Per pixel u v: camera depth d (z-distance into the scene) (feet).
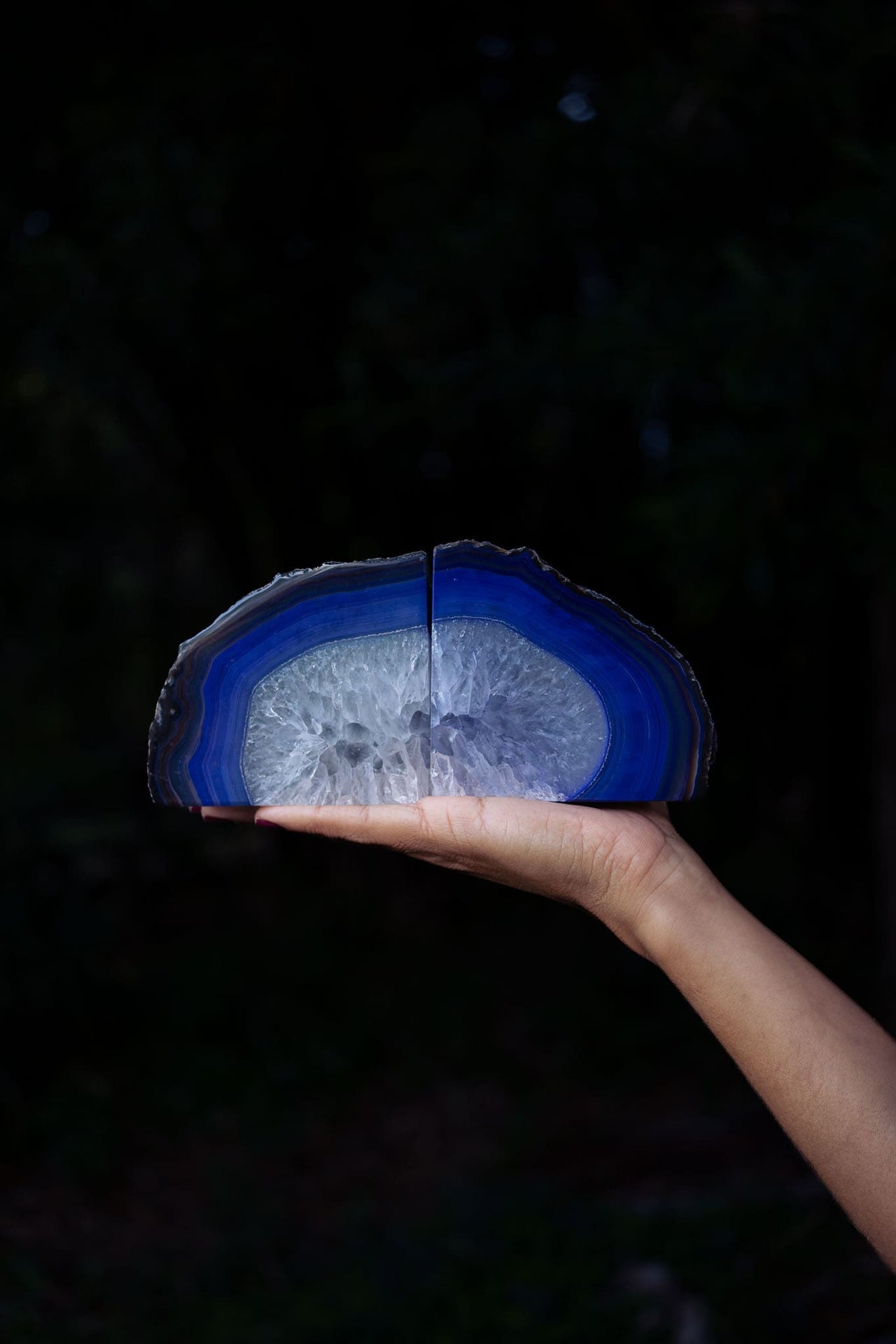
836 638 13.85
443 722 2.97
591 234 10.77
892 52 7.86
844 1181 2.21
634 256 10.61
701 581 7.72
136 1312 7.73
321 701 2.97
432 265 10.78
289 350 14.60
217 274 12.48
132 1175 10.21
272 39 11.97
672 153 9.31
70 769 20.76
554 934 16.29
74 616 19.71
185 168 11.38
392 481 14.88
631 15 10.96
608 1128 11.05
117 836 19.74
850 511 7.28
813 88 8.09
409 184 11.62
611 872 2.53
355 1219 9.33
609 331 8.89
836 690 14.33
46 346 12.58
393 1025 14.07
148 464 18.92
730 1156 9.93
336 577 2.97
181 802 2.95
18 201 12.32
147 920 18.24
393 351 11.63
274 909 18.66
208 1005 13.97
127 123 11.17
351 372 11.85
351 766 2.96
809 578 8.05
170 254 11.90
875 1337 6.59
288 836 19.31
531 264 10.91
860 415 7.43
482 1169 10.37
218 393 14.87
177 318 12.89
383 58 13.12
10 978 11.98
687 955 2.43
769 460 7.08
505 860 2.61
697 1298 7.30
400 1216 9.43
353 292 14.25
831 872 14.42
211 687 2.95
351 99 13.24
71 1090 11.30
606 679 2.96
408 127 13.10
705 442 7.54
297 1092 12.36
